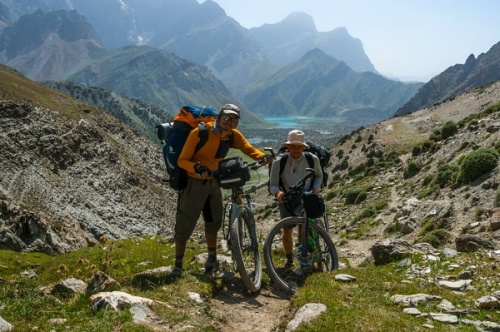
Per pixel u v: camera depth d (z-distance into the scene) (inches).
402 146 4239.7
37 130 5418.3
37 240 1208.8
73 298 297.0
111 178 5753.0
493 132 1472.7
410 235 954.7
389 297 287.3
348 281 314.2
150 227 5383.9
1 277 472.1
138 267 458.3
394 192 1734.7
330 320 241.8
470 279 338.0
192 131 321.7
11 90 6195.9
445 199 1061.8
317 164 368.5
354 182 2915.8
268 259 332.5
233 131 345.4
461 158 1358.3
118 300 262.8
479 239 446.3
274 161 367.2
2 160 4665.4
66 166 5374.0
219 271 356.8
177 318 254.7
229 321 276.5
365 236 1117.7
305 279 339.6
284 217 374.9
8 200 1302.9
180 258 348.8
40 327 236.1
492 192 884.0
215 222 353.1
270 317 289.0
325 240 354.9
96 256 556.4
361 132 5777.6
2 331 221.1
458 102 5767.7
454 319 248.5
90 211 4889.3
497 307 268.5
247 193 351.9
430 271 371.2
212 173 318.0
